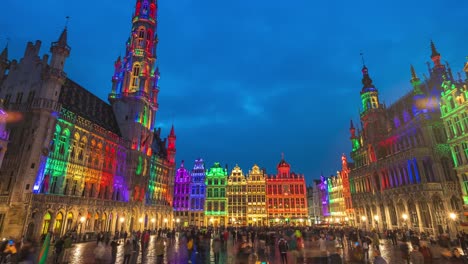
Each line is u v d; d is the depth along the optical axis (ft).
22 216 129.49
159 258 72.49
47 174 148.46
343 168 312.50
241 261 79.92
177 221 323.98
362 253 64.44
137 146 236.84
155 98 284.61
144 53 271.90
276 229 204.44
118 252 105.19
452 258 54.08
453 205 144.46
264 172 359.05
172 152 323.98
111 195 201.57
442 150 153.58
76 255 93.97
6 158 142.92
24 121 149.59
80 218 161.17
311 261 76.18
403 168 173.88
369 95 231.71
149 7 299.17
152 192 268.41
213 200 338.34
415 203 159.02
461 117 140.15
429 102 167.43
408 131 174.50
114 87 265.75
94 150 188.03
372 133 215.31
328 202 364.17
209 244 129.29
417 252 47.11
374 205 209.77
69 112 167.22
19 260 49.01
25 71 166.40
